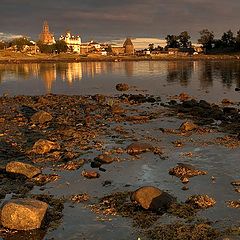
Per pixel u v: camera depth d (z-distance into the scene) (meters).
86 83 83.94
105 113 43.03
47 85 81.25
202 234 15.16
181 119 38.59
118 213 17.25
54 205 18.19
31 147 28.73
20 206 16.03
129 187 20.38
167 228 15.77
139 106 48.03
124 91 67.00
